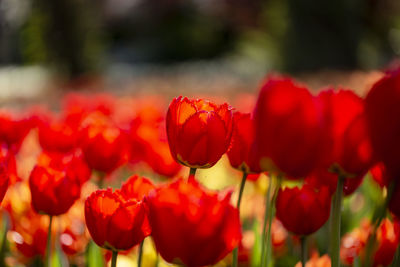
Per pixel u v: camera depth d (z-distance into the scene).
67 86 12.42
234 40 23.22
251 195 1.86
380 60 14.98
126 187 1.17
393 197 1.03
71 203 1.22
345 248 1.42
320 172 1.21
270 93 0.96
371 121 0.99
